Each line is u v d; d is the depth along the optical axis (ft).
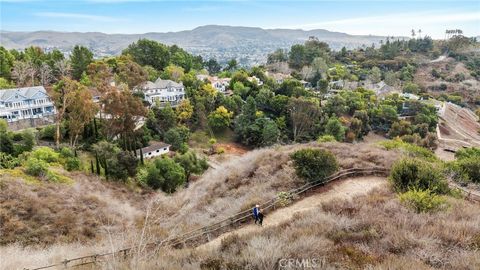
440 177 56.59
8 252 48.03
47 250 50.78
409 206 41.34
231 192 72.79
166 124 196.65
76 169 123.13
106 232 63.98
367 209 41.22
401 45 631.15
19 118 185.06
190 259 28.43
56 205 75.10
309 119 215.72
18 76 225.76
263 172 76.07
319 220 37.58
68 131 157.89
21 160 113.80
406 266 23.43
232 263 26.43
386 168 71.10
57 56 271.28
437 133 273.13
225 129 220.02
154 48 312.91
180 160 137.18
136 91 229.25
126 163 126.82
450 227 31.96
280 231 35.47
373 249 28.07
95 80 223.30
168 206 83.87
